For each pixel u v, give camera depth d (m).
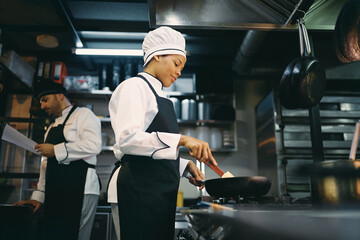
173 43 1.29
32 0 2.87
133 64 3.89
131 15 3.31
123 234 1.09
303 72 1.62
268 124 3.54
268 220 0.48
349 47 1.51
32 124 3.48
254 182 1.12
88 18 3.37
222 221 0.68
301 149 3.25
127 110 1.12
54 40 3.52
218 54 4.07
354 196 0.66
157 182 1.12
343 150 3.24
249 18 1.90
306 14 1.84
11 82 3.46
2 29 3.27
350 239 0.35
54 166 1.84
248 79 4.23
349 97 3.42
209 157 1.08
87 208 1.83
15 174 2.69
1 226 1.56
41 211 1.97
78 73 4.11
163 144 1.08
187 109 3.78
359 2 1.39
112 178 1.29
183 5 1.79
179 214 2.89
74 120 1.96
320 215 0.50
